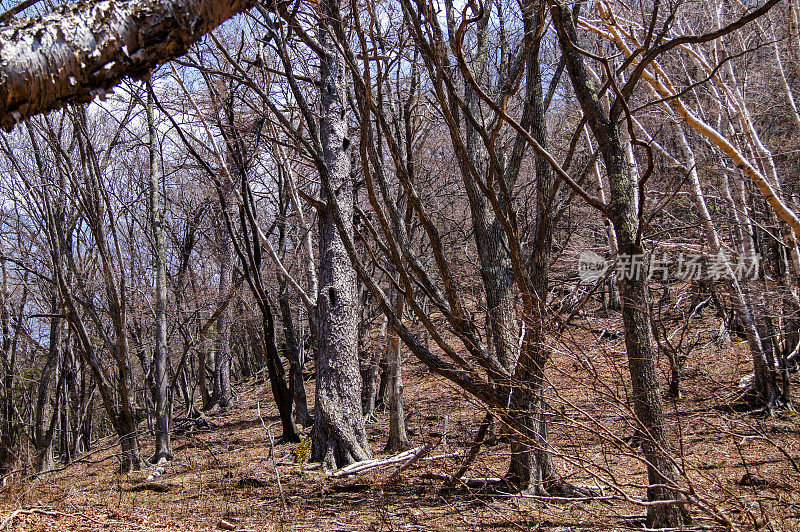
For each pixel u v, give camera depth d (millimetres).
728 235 13367
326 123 11836
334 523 7094
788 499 5121
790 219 7422
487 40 8180
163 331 14883
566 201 6793
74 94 1189
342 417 11266
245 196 13922
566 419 4734
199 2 1264
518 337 6223
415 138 12977
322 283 11805
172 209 21219
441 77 5320
